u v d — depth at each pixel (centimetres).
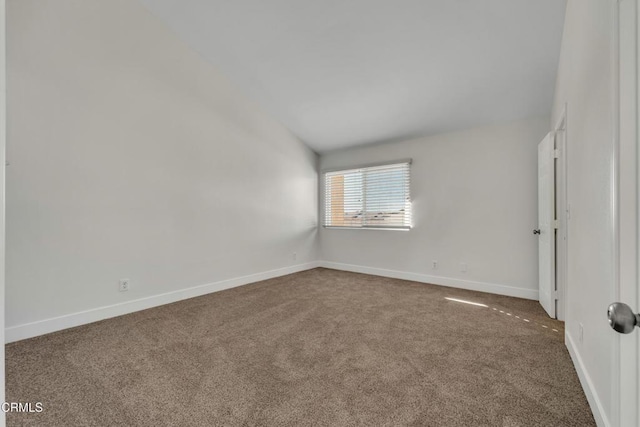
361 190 473
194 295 338
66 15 246
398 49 275
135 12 287
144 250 297
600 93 133
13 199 222
